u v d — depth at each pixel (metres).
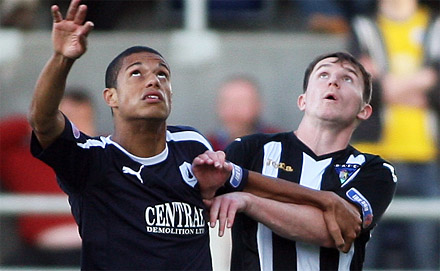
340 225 14.29
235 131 22.39
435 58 22.02
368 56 22.05
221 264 19.61
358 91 14.91
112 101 13.87
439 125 21.88
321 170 14.90
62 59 12.62
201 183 13.92
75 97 22.72
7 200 20.92
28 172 21.84
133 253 13.49
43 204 20.97
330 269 14.74
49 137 13.13
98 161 13.54
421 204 20.91
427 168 21.70
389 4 22.38
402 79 21.81
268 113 22.88
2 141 22.03
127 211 13.56
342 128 15.01
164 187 13.73
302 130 15.14
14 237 21.88
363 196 14.77
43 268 21.72
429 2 22.47
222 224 13.84
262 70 23.11
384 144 21.67
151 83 13.59
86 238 13.55
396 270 21.75
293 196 14.36
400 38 22.12
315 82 15.01
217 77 23.03
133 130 13.70
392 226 21.81
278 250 14.68
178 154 14.11
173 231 13.68
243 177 14.30
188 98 22.91
